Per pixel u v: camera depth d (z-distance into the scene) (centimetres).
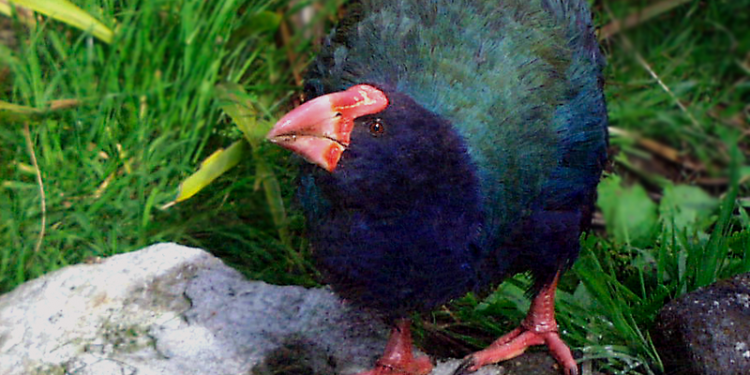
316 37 256
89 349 222
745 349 217
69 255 238
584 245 237
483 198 209
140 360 221
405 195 205
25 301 228
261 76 256
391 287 210
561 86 217
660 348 222
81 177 240
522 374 224
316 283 238
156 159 242
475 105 211
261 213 248
